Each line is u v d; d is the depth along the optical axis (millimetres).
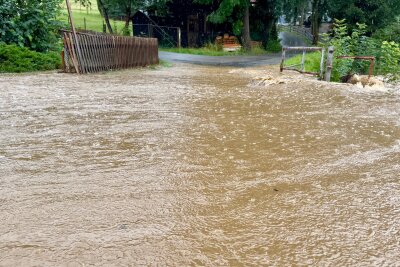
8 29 12008
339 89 8336
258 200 2787
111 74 11289
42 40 13273
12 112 5438
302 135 4562
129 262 2018
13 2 12164
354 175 3305
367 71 11484
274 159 3666
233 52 27688
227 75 12172
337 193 2928
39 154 3666
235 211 2615
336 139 4414
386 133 4754
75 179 3080
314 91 8148
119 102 6445
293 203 2746
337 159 3707
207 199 2789
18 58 11008
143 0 29953
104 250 2117
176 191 2906
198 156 3709
